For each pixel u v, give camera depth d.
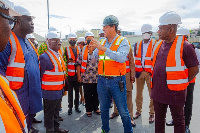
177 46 2.08
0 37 0.71
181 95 2.11
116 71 2.57
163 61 2.18
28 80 2.03
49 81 2.54
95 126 3.41
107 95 2.76
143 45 3.66
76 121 3.66
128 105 3.39
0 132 0.55
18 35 2.03
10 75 1.87
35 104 2.14
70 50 4.00
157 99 2.27
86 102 3.86
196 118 3.59
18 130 0.67
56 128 3.01
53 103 2.61
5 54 1.82
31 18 2.08
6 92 0.75
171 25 2.07
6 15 0.72
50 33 2.66
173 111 2.19
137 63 3.72
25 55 2.01
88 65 3.73
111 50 2.47
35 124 3.55
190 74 2.12
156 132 2.37
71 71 3.97
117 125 3.42
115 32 2.70
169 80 2.12
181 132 2.18
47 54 2.58
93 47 2.51
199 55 2.67
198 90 5.65
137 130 3.19
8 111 0.64
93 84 3.88
